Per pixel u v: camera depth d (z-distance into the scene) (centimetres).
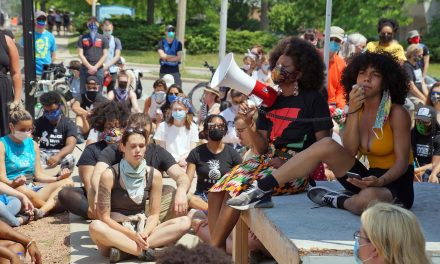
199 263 224
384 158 448
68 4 4203
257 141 492
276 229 410
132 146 578
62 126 879
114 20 3691
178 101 867
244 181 468
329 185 508
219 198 495
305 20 3141
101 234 574
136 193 589
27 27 993
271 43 3534
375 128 440
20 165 732
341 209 452
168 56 1469
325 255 368
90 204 622
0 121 745
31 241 551
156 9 4159
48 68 1395
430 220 427
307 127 480
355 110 444
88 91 1188
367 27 2847
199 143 909
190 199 656
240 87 480
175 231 589
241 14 4494
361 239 320
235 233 521
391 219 308
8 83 746
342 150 442
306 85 485
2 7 1109
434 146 722
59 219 720
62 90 1352
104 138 698
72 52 3244
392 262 308
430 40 3306
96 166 623
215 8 4297
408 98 1077
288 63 478
